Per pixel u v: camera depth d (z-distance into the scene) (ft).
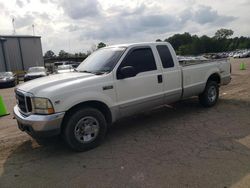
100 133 14.85
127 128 18.12
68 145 13.98
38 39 123.54
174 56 19.01
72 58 196.95
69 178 11.50
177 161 12.48
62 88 13.35
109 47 18.26
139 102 16.65
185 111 21.76
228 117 19.42
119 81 15.51
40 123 12.86
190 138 15.48
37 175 11.99
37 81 15.14
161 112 21.93
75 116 13.78
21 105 14.64
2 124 21.89
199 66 20.93
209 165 11.87
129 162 12.70
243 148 13.64
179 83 19.20
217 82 23.70
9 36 113.50
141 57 16.96
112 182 10.91
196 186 10.20
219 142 14.60
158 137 15.98
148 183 10.62
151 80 17.16
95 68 16.53
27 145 15.92
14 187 11.03
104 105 15.03
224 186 10.11
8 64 107.45
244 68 69.62
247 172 11.08
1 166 13.12
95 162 12.94
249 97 26.18
